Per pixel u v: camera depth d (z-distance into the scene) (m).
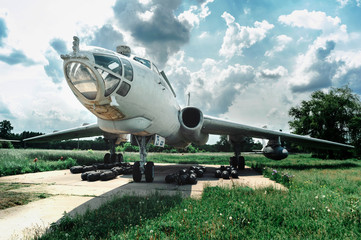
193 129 10.30
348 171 11.88
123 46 7.24
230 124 12.59
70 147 52.69
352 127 28.44
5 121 61.44
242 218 3.75
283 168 13.36
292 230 3.35
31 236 3.30
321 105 30.17
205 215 3.90
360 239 3.09
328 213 4.00
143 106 6.86
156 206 4.54
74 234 3.22
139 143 8.79
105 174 8.70
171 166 16.30
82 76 5.58
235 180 9.01
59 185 7.69
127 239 3.00
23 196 5.89
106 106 6.01
